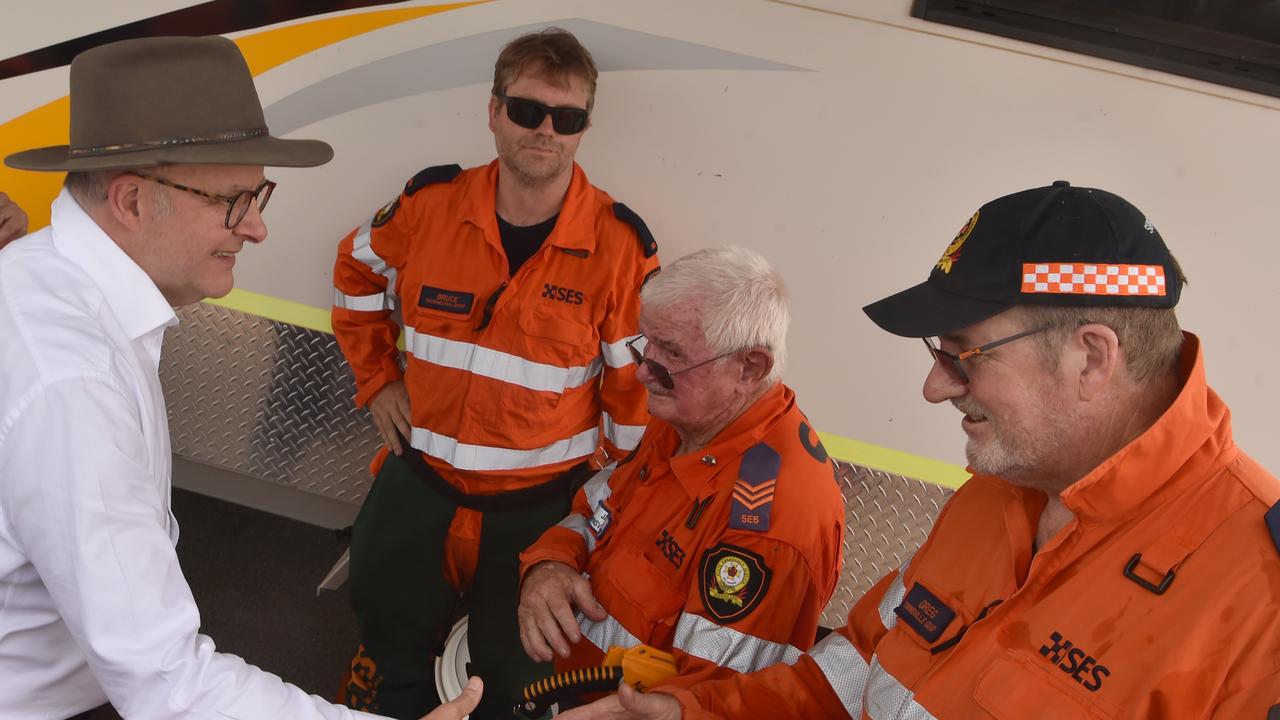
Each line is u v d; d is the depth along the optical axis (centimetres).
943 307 130
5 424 141
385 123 293
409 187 270
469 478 268
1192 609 116
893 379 291
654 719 163
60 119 304
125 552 142
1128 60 253
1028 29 254
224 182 160
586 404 273
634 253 260
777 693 165
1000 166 269
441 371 266
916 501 299
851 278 285
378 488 279
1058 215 126
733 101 274
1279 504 116
